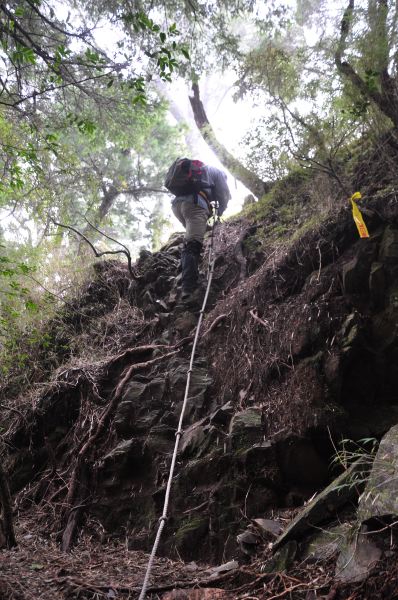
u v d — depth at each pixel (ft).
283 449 12.37
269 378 14.17
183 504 12.76
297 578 9.52
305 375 13.12
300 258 15.62
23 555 12.50
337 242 14.97
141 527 13.38
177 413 15.24
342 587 8.76
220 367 15.90
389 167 14.82
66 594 10.39
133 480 14.40
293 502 11.85
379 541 8.96
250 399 14.25
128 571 11.52
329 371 12.86
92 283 22.66
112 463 14.69
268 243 18.94
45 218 21.36
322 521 10.34
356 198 13.66
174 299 19.92
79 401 18.13
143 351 18.20
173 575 11.16
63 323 21.07
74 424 17.54
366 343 13.02
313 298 14.40
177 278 20.63
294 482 12.22
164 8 20.93
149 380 16.78
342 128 15.31
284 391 13.47
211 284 19.54
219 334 16.88
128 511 13.93
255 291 16.42
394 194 14.30
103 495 14.53
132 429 15.48
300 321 14.15
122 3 18.67
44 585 10.74
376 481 9.37
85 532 14.02
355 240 14.74
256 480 12.24
